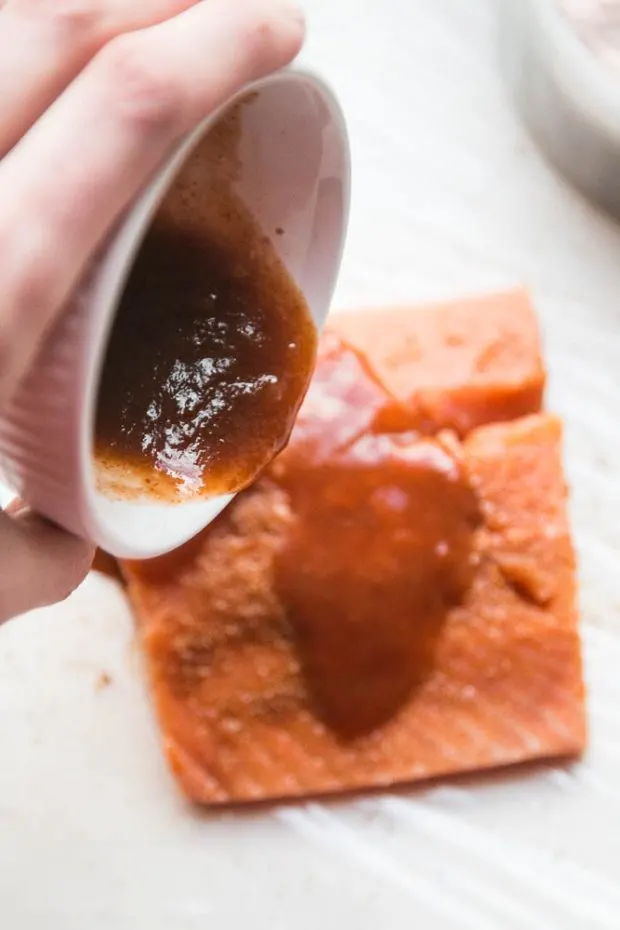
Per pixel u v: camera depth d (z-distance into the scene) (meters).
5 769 0.48
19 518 0.36
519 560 0.46
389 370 0.47
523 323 0.48
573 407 0.49
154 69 0.29
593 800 0.47
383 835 0.47
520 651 0.46
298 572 0.46
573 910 0.47
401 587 0.46
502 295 0.49
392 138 0.51
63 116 0.29
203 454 0.36
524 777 0.47
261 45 0.31
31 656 0.48
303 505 0.46
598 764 0.47
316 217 0.37
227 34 0.30
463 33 0.52
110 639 0.48
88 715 0.48
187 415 0.36
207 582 0.46
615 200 0.50
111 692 0.48
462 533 0.46
